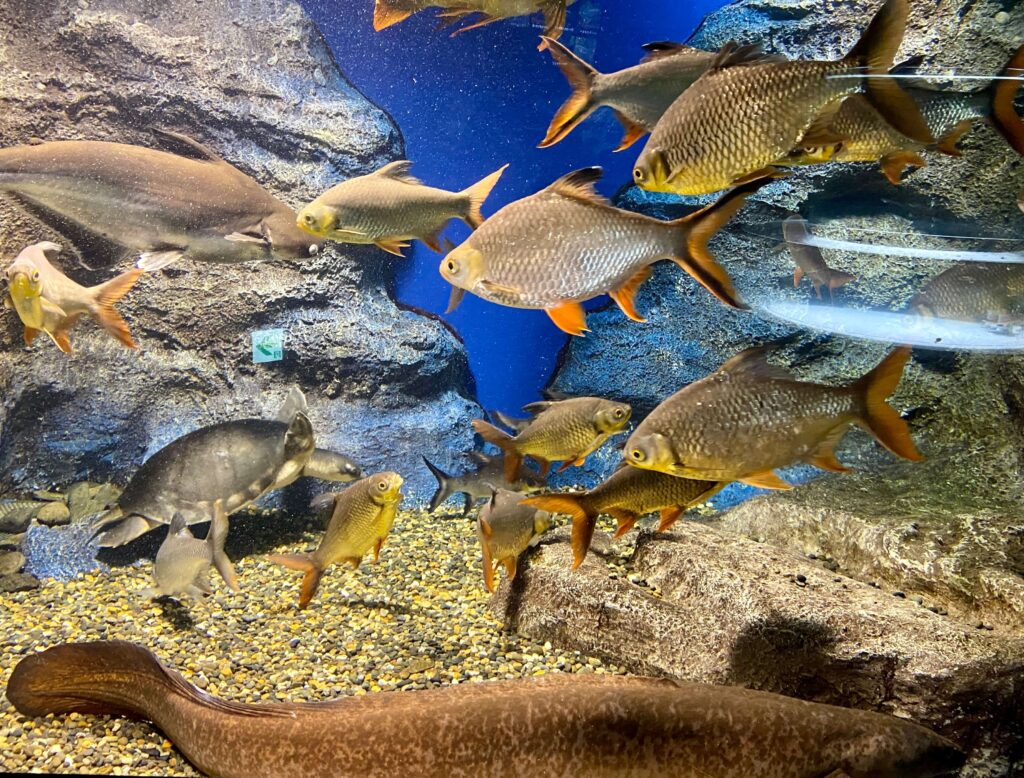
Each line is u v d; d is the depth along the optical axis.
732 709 0.84
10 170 1.30
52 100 1.81
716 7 2.04
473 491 1.70
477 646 1.23
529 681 0.90
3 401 1.71
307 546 1.69
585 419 1.24
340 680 1.11
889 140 0.84
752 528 1.63
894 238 1.33
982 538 1.32
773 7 1.81
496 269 0.83
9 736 0.92
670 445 0.85
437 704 0.84
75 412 1.81
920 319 1.30
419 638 1.25
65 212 1.37
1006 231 1.27
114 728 0.95
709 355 2.04
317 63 2.09
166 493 1.58
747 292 1.56
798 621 1.06
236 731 0.84
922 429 1.71
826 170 1.42
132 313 1.88
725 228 1.58
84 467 1.81
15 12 1.82
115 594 1.41
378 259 2.15
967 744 0.94
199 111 1.91
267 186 1.95
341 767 0.81
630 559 1.39
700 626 1.14
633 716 0.83
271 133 1.97
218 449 1.64
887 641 1.02
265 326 1.96
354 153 2.03
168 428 1.87
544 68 2.09
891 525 1.40
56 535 1.58
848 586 1.20
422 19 2.08
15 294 1.17
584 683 0.88
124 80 1.87
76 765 0.87
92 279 1.64
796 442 0.87
